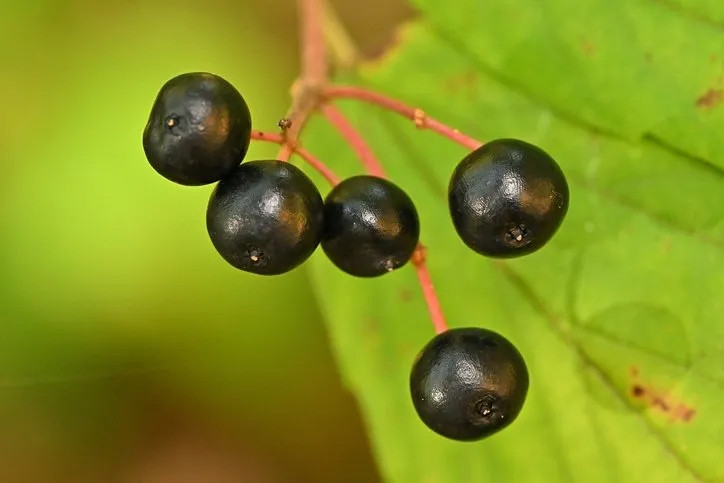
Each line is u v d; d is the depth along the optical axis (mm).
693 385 193
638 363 195
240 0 227
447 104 204
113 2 226
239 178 180
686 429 194
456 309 202
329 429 233
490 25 199
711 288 193
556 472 198
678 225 194
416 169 206
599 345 197
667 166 194
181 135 178
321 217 182
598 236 197
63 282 224
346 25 227
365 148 196
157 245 224
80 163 223
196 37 226
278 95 225
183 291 225
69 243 223
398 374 203
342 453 234
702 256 193
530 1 197
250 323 225
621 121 194
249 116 181
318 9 206
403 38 207
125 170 223
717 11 191
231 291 225
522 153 182
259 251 180
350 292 204
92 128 224
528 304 200
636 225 195
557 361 199
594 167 197
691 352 193
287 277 225
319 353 227
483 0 198
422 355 185
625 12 194
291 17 227
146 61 225
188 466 244
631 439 196
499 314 201
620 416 196
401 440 203
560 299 198
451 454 202
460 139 190
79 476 234
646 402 195
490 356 183
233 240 180
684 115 192
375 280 204
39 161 223
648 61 193
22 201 223
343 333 204
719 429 193
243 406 232
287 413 232
